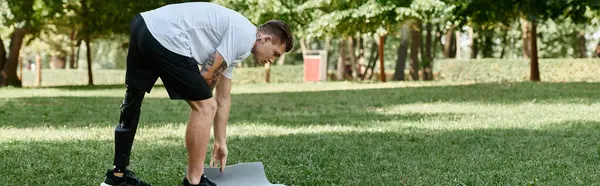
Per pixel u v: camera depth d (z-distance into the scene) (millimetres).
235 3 29094
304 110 14086
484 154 6801
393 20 27906
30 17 29141
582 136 8414
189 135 4582
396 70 34125
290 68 42750
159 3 28375
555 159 6426
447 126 9914
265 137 8508
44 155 6695
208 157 6668
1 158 6504
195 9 4566
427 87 22391
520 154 6754
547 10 23359
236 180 5039
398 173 5625
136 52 4574
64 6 29797
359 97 18344
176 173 5664
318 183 5203
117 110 13914
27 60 67062
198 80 4496
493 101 15578
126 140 4816
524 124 10117
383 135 8656
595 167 5926
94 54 59031
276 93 21828
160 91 24453
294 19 29906
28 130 9602
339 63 45562
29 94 22016
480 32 44031
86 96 20094
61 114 12852
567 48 52625
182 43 4469
